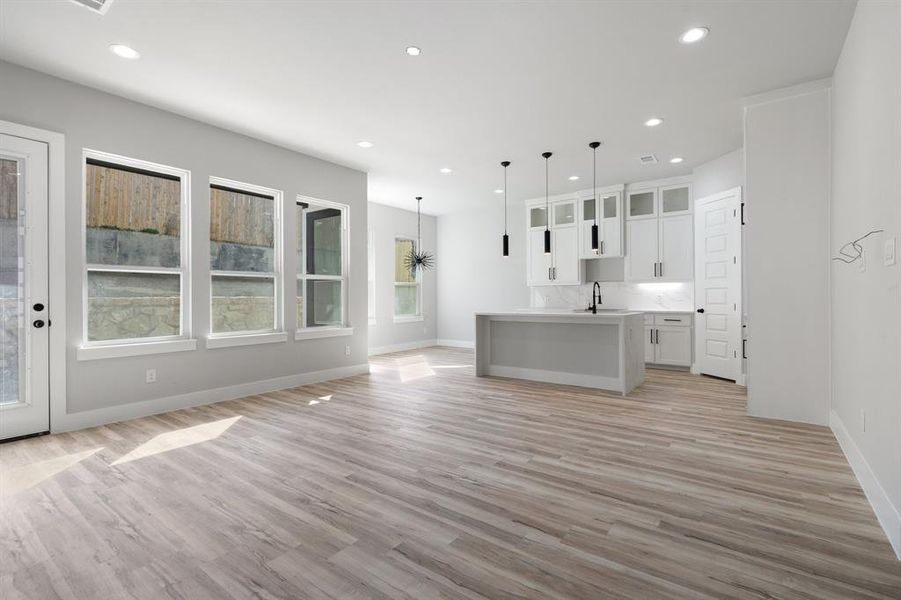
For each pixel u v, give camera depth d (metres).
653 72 3.33
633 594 1.54
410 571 1.67
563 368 5.14
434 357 7.51
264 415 3.85
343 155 5.29
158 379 3.93
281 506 2.20
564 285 7.50
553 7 2.57
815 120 3.46
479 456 2.86
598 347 4.90
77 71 3.30
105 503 2.24
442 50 3.03
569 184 6.67
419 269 8.91
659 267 6.34
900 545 1.73
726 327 5.29
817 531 1.94
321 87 3.57
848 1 2.51
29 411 3.26
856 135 2.58
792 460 2.77
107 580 1.64
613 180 6.44
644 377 5.27
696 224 5.74
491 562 1.73
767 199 3.65
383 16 2.65
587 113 4.06
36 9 2.57
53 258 3.36
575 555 1.77
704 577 1.63
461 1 2.52
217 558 1.77
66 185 3.43
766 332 3.68
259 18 2.67
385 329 8.13
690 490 2.35
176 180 4.16
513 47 2.99
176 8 2.57
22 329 3.25
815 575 1.64
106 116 3.64
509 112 4.04
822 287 3.45
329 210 5.63
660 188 6.35
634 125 4.36
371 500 2.25
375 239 7.98
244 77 3.40
